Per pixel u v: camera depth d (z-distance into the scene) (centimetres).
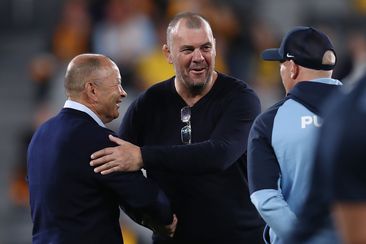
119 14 3791
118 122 3216
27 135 3409
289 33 1404
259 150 1371
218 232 1596
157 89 1636
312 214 1098
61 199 1467
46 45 3878
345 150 883
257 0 4816
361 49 3198
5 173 3862
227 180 1591
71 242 1462
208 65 1553
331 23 4428
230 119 1571
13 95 4416
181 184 1591
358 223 881
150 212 1502
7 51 4731
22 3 4941
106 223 1487
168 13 3869
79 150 1466
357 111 891
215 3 4044
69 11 3875
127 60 3619
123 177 1466
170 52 1577
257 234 1617
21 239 3359
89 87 1502
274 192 1344
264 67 3953
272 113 1373
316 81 1365
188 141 1599
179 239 1614
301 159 1324
